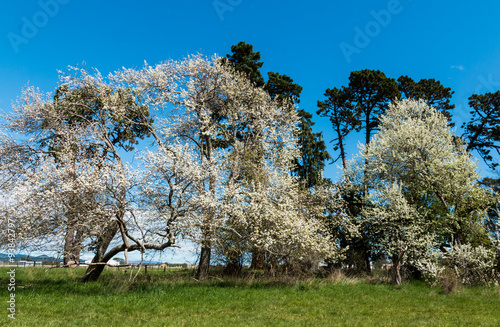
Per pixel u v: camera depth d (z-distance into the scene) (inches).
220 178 641.6
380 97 1146.7
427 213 783.7
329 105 1204.5
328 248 681.6
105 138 582.9
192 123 770.8
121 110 637.3
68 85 644.7
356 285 615.2
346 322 313.9
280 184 714.8
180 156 539.2
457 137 930.1
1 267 727.7
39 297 408.5
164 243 530.6
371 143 944.9
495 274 675.4
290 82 1120.8
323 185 850.8
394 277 689.0
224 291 495.5
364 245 854.5
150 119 730.8
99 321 304.5
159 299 421.7
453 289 548.4
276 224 601.9
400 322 317.7
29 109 588.4
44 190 465.4
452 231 749.3
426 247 715.4
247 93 800.9
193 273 735.1
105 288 481.7
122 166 548.4
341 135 1187.9
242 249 660.7
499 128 1090.7
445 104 1174.3
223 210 588.4
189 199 533.3
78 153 546.6
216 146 837.2
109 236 570.9
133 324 294.4
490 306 424.2
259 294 475.8
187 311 362.0
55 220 473.4
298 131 916.6
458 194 766.5
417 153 826.2
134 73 732.7
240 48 1069.8
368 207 841.5
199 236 546.3
